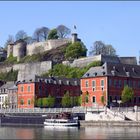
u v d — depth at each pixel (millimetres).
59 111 122812
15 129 103375
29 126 115500
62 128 106312
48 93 154250
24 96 154250
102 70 134250
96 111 115062
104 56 176125
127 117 111750
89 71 139375
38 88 151750
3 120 124750
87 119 116625
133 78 137125
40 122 119312
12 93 168500
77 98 141500
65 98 141250
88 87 136625
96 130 96812
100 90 132625
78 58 195875
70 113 117625
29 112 128375
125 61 182000
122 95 127375
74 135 84188
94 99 134125
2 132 92938
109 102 130125
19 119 122625
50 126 114125
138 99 136625
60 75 181875
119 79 133750
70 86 160125
